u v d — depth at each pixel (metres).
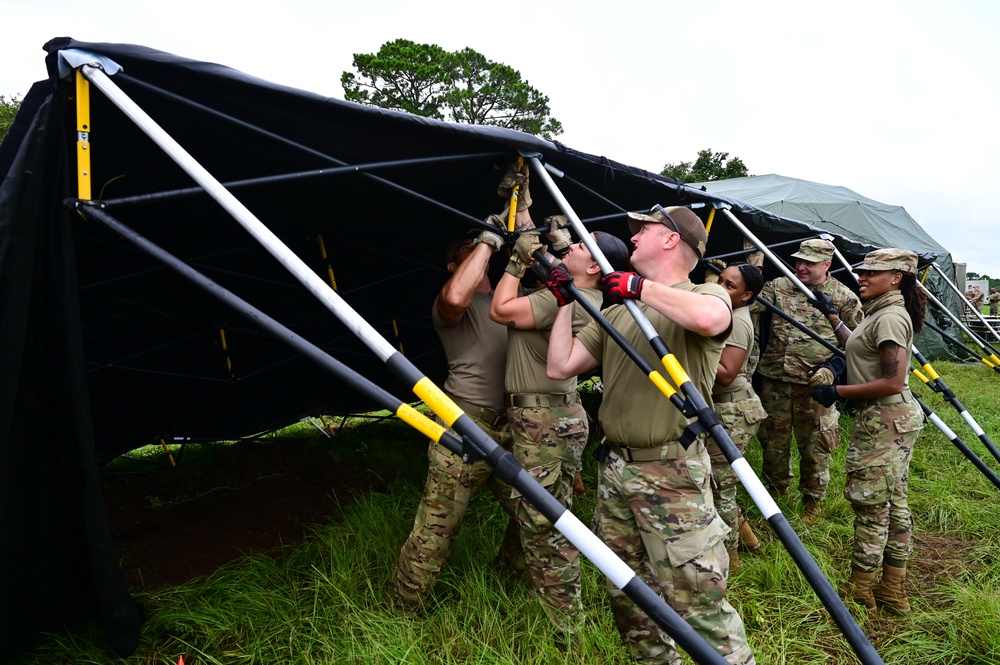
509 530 3.04
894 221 11.72
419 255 4.06
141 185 2.42
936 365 11.21
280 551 3.36
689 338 2.08
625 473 2.09
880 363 3.06
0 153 1.88
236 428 4.84
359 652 2.34
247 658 2.36
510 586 2.95
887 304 3.08
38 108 1.91
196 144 2.30
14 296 1.81
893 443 3.01
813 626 2.88
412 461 5.02
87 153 1.85
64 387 2.03
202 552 3.36
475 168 2.94
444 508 2.62
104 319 3.43
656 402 2.04
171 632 2.47
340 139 2.41
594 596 2.88
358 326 1.57
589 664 2.39
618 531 2.17
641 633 2.16
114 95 1.77
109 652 2.29
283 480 4.64
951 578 3.38
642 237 2.23
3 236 1.77
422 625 2.55
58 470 2.13
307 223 3.29
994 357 5.70
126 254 3.04
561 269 2.32
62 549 2.23
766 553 3.59
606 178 3.24
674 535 1.97
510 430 2.82
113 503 4.13
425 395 1.51
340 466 4.96
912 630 2.90
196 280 1.66
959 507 4.22
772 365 4.44
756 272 3.19
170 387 4.19
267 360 4.47
